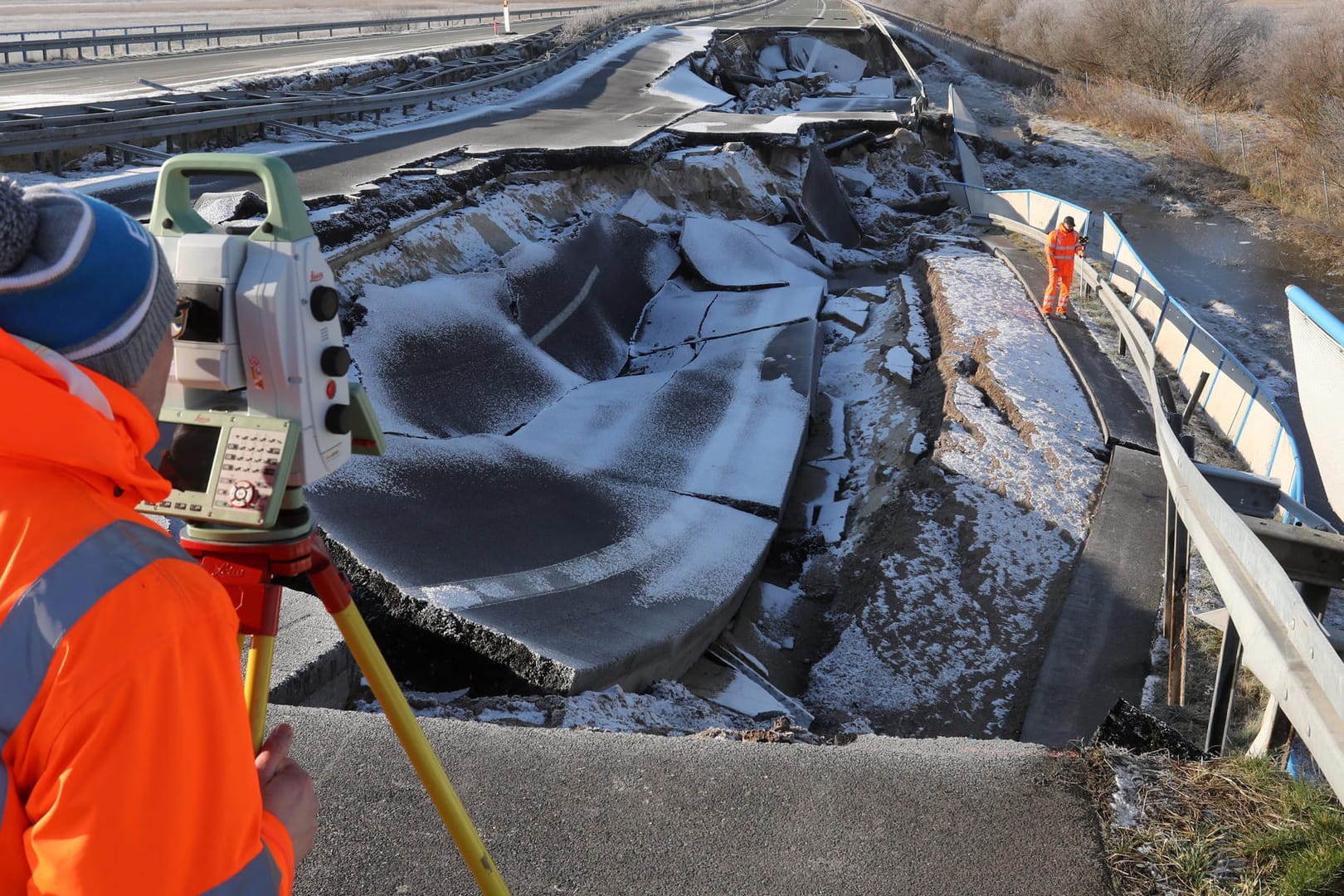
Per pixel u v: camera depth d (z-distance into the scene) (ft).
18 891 3.49
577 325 54.13
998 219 78.07
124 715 3.38
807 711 27.99
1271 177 105.70
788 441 41.65
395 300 43.16
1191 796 10.85
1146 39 138.10
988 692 28.60
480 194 59.82
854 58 159.12
